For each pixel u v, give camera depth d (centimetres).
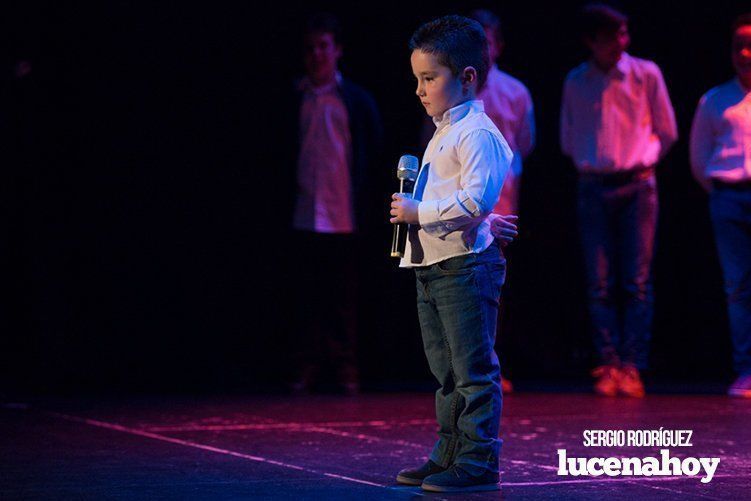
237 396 691
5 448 465
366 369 850
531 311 855
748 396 684
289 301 819
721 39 862
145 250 837
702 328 868
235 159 848
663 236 867
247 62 848
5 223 809
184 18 840
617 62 695
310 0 852
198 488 375
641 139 696
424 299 384
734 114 688
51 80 823
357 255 848
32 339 804
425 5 860
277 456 447
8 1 812
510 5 869
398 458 443
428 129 725
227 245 843
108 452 455
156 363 816
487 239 370
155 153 842
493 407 371
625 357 702
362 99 724
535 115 873
